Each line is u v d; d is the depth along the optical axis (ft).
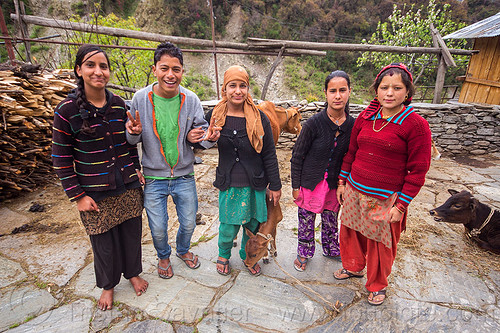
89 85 5.34
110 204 6.10
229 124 6.56
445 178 16.39
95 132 5.56
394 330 6.36
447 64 21.67
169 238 9.77
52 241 9.48
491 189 14.85
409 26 60.59
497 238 8.98
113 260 6.55
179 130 6.59
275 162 6.94
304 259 8.17
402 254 9.12
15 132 11.97
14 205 12.05
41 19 19.26
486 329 6.41
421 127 5.49
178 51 6.03
